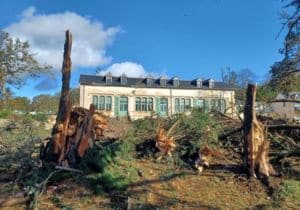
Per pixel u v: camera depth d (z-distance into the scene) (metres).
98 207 6.47
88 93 59.31
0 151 8.19
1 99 38.88
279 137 9.09
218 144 8.98
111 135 8.84
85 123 7.66
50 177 7.12
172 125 9.14
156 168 7.96
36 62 40.62
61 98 7.81
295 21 11.81
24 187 6.85
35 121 11.18
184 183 7.43
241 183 7.50
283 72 14.88
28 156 7.56
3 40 40.03
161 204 6.61
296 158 8.63
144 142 8.85
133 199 6.67
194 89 60.97
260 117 10.52
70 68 7.90
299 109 15.55
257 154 7.71
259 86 14.88
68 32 7.92
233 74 37.41
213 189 7.25
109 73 60.66
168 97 60.84
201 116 9.29
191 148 8.43
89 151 7.50
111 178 7.02
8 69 40.09
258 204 6.80
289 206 6.77
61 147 7.52
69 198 6.68
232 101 11.14
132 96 60.44
